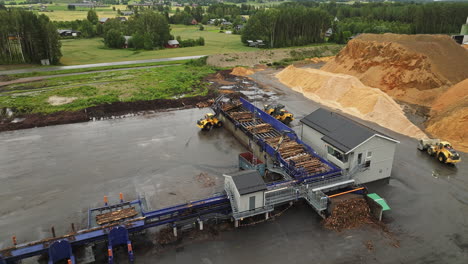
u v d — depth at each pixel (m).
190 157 31.61
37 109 43.75
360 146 25.30
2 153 32.09
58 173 28.47
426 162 30.53
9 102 46.12
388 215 22.98
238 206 21.30
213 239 20.75
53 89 53.91
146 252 19.67
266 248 19.97
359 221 22.19
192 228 21.77
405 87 51.12
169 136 36.66
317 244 20.27
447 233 21.20
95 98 47.62
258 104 48.12
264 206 22.02
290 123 40.81
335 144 26.44
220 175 28.28
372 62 58.88
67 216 22.83
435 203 24.31
